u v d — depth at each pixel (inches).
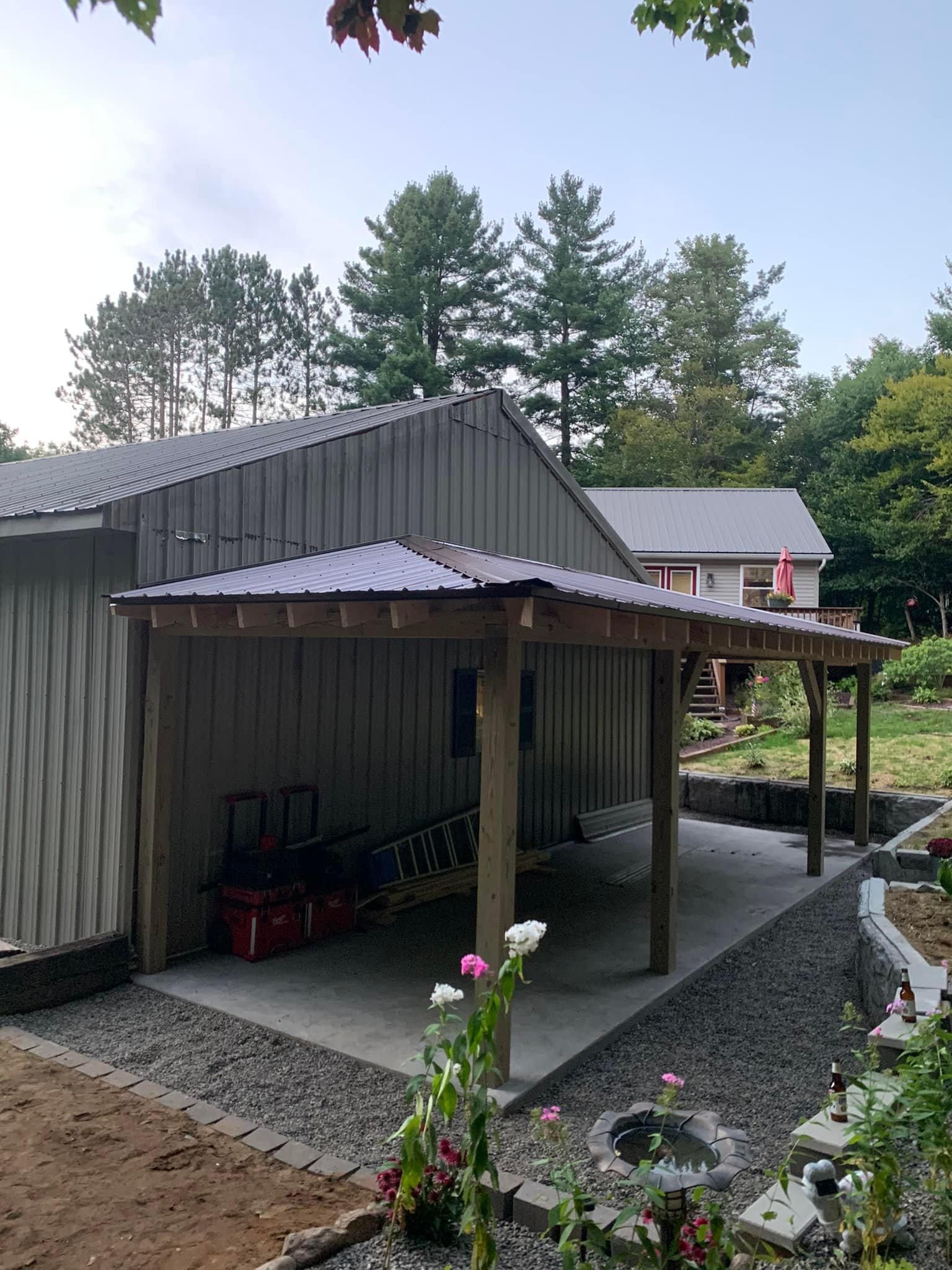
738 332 1582.2
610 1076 190.2
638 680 494.0
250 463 265.4
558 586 179.3
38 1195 138.4
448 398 367.9
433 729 346.3
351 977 239.3
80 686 255.0
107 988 230.8
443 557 245.8
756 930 290.0
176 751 247.3
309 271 1498.5
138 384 1459.2
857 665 421.4
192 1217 133.0
